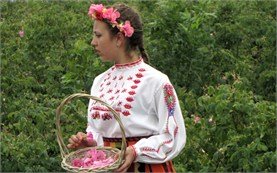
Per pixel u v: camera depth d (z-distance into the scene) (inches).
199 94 349.1
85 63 350.9
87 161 188.2
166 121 191.3
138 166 193.9
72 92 342.0
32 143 278.4
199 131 277.0
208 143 275.0
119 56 199.2
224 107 268.4
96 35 197.3
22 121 291.4
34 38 396.8
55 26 407.2
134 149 187.0
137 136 194.4
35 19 421.7
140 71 197.5
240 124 271.3
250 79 359.3
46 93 353.4
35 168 269.6
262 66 370.3
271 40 389.1
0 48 391.5
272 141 269.6
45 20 415.2
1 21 462.9
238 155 260.5
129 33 193.6
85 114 300.0
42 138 292.2
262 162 258.8
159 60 357.4
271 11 436.8
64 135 289.4
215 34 394.3
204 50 361.4
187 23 363.6
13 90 341.7
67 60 360.2
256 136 265.9
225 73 351.9
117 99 195.3
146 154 187.6
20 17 474.6
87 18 441.7
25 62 374.9
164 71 356.8
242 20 403.9
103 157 190.2
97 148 193.9
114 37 195.6
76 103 313.0
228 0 421.7
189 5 389.7
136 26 198.1
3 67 358.6
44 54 386.0
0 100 320.2
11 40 407.5
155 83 193.9
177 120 193.0
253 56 395.5
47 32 402.3
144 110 194.4
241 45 396.2
